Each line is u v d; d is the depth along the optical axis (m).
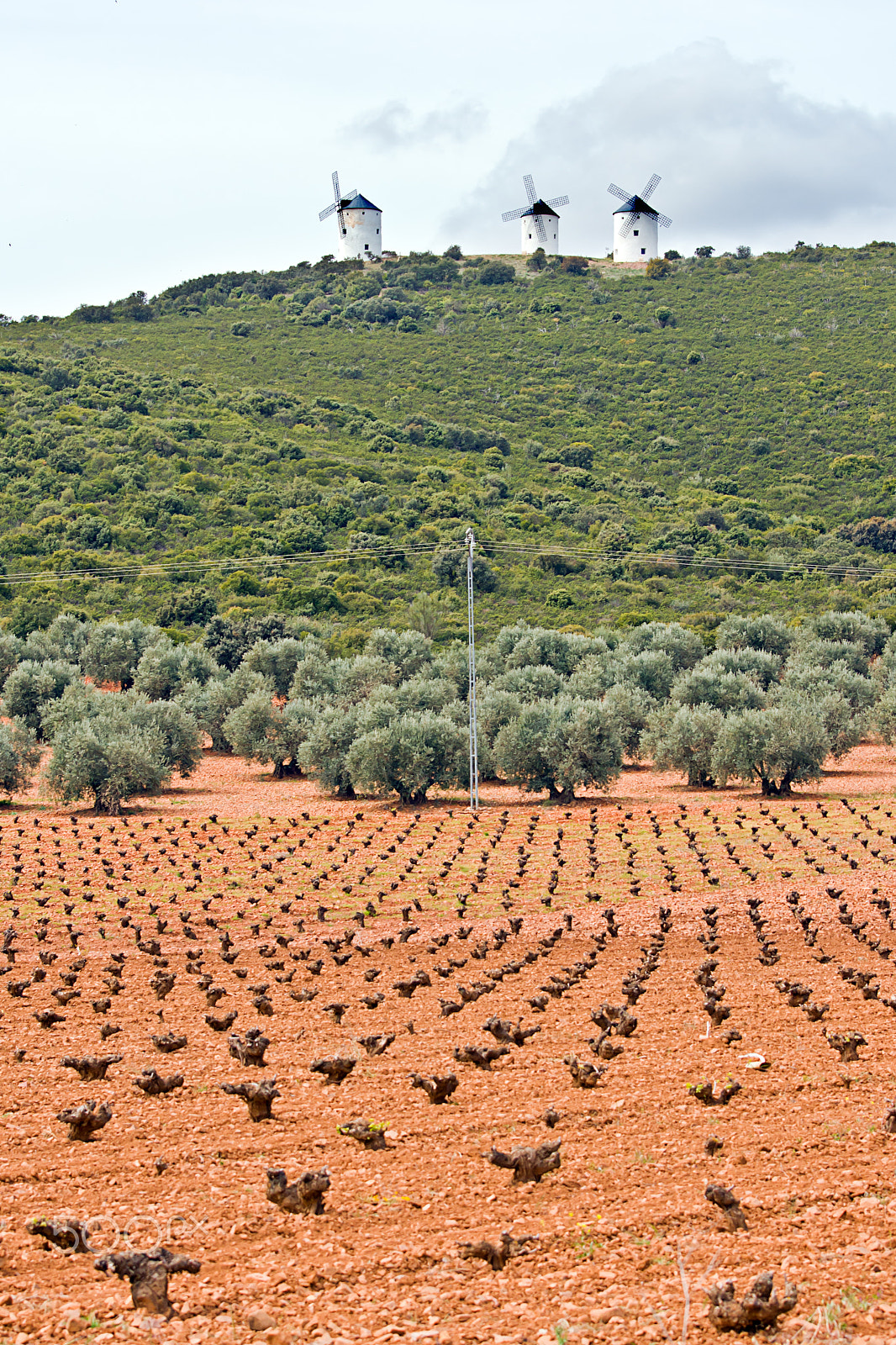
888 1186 28.25
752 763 121.06
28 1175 30.50
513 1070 39.53
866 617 182.00
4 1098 38.00
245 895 82.06
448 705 137.00
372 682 153.50
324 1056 41.88
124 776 123.06
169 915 75.75
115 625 177.62
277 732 144.88
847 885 78.06
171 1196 28.75
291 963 61.28
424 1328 21.53
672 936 65.19
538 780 127.38
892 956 58.66
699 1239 25.38
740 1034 42.09
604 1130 33.16
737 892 77.00
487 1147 31.91
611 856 92.75
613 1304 22.33
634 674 156.88
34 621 193.00
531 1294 22.94
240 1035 43.91
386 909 76.00
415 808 123.19
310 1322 21.81
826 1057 40.50
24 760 132.88
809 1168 29.80
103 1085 39.41
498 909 74.88
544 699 132.00
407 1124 33.91
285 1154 31.75
